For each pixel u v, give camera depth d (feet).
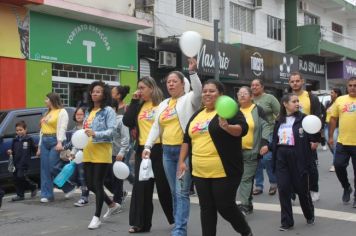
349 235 20.18
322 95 68.95
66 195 30.07
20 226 22.90
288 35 96.99
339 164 25.34
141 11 62.34
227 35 75.97
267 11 89.92
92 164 21.79
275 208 25.58
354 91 24.82
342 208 25.29
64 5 49.08
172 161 19.39
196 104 18.99
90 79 55.67
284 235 20.35
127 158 27.35
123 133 24.88
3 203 28.89
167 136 19.27
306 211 21.74
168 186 20.68
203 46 66.33
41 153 28.91
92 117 21.98
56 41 51.19
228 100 14.57
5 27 46.57
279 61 87.10
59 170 28.66
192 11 70.90
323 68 109.29
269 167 28.96
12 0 45.62
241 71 75.46
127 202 27.99
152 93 20.83
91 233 21.22
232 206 16.02
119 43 58.70
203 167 15.96
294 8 96.48
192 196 28.91
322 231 20.85
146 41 62.75
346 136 24.99
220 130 15.62
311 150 21.34
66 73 52.90
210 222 16.33
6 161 32.55
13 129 33.42
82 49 53.98
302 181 20.92
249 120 23.53
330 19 113.50
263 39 88.22
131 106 21.40
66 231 21.75
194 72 18.76
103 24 56.44
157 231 21.26
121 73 59.11
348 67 112.68
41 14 49.85
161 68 64.64
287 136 20.66
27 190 32.60
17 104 47.52
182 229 18.84
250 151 23.65
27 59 48.47
